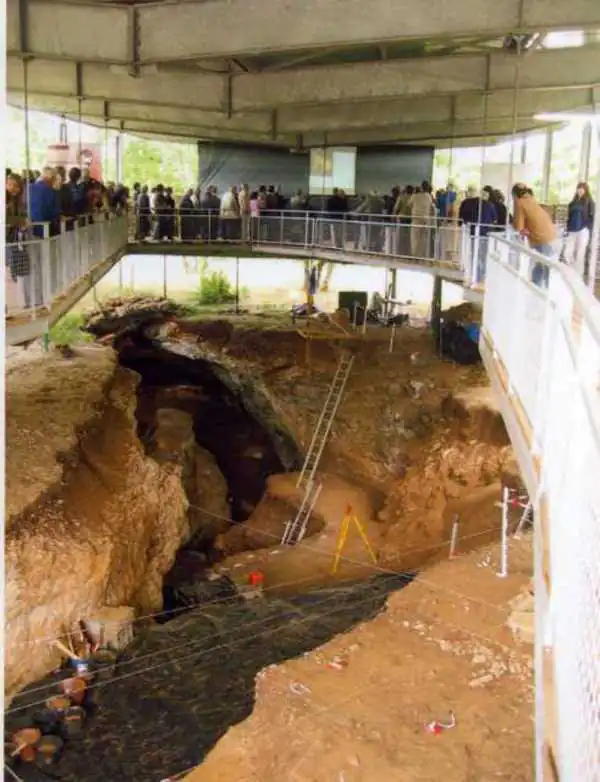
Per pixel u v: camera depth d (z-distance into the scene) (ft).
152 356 105.09
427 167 115.24
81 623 37.35
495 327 32.48
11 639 33.91
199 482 75.77
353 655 29.84
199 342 96.68
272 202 96.32
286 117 96.99
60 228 46.91
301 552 58.49
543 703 13.48
